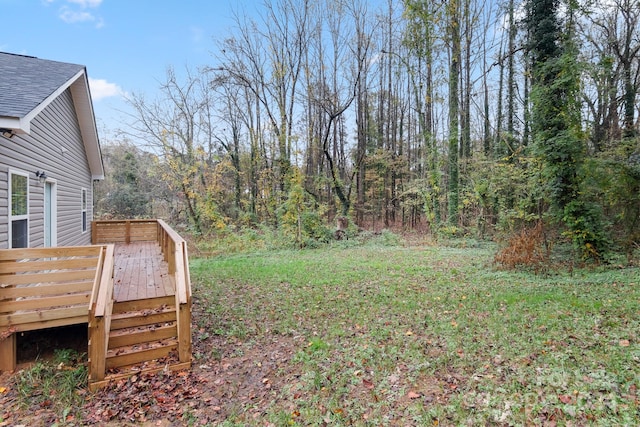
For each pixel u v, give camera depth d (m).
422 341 4.25
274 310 5.93
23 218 5.57
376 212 22.33
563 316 4.65
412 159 21.78
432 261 10.02
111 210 20.42
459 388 3.15
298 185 14.91
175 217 21.52
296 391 3.39
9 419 3.17
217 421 3.06
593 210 8.35
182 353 4.04
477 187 14.14
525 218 11.11
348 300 6.27
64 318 4.15
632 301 5.07
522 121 14.89
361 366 3.73
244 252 13.40
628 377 2.97
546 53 9.15
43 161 6.52
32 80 5.67
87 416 3.21
